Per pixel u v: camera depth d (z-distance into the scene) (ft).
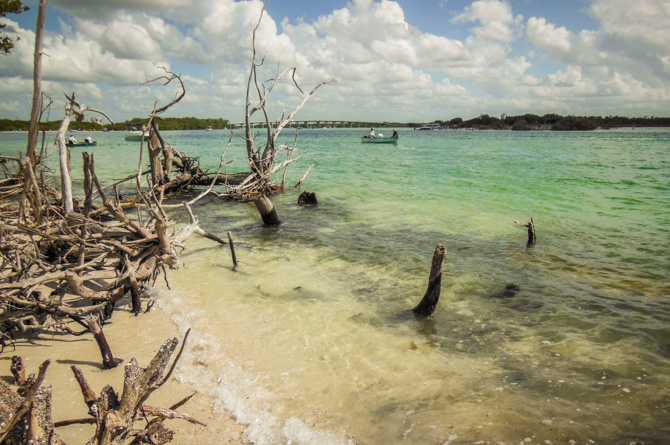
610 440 13.05
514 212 48.55
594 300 23.85
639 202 53.72
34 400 8.27
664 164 101.45
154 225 22.18
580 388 15.79
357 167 101.04
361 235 39.14
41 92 17.89
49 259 24.99
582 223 42.70
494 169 93.30
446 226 42.04
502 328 20.79
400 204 54.44
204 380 16.34
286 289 25.98
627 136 331.36
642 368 17.11
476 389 15.79
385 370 17.08
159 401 14.97
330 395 15.38
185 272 29.37
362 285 26.68
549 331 20.39
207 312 22.58
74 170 92.79
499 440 13.03
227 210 52.65
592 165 100.37
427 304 21.93
